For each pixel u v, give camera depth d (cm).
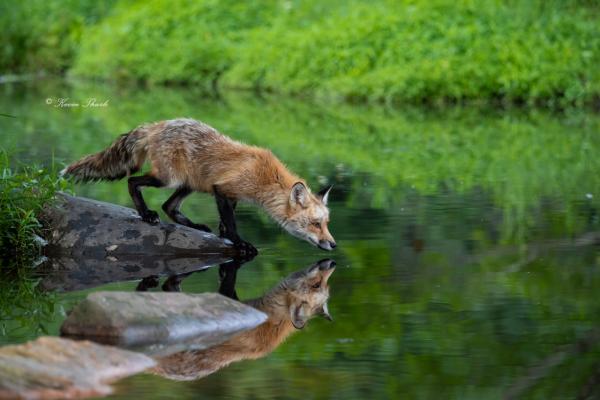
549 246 1265
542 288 1077
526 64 2903
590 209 1484
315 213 1271
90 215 1308
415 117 2669
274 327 952
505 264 1184
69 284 1132
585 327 943
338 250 1274
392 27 3222
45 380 770
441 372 829
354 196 1612
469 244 1284
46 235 1289
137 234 1288
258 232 1410
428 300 1037
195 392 777
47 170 1365
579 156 2000
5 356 789
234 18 3778
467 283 1101
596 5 3131
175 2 3872
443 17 3206
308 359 860
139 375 812
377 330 938
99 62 3766
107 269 1209
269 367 841
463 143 2208
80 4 4175
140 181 1303
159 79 3628
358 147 2166
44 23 4050
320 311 1005
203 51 3606
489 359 860
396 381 810
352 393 782
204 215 1480
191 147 1308
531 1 3103
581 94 2783
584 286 1080
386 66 3098
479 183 1720
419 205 1537
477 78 2927
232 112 2767
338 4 3647
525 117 2623
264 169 1295
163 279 1152
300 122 2569
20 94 3253
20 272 1195
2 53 3950
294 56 3303
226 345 898
